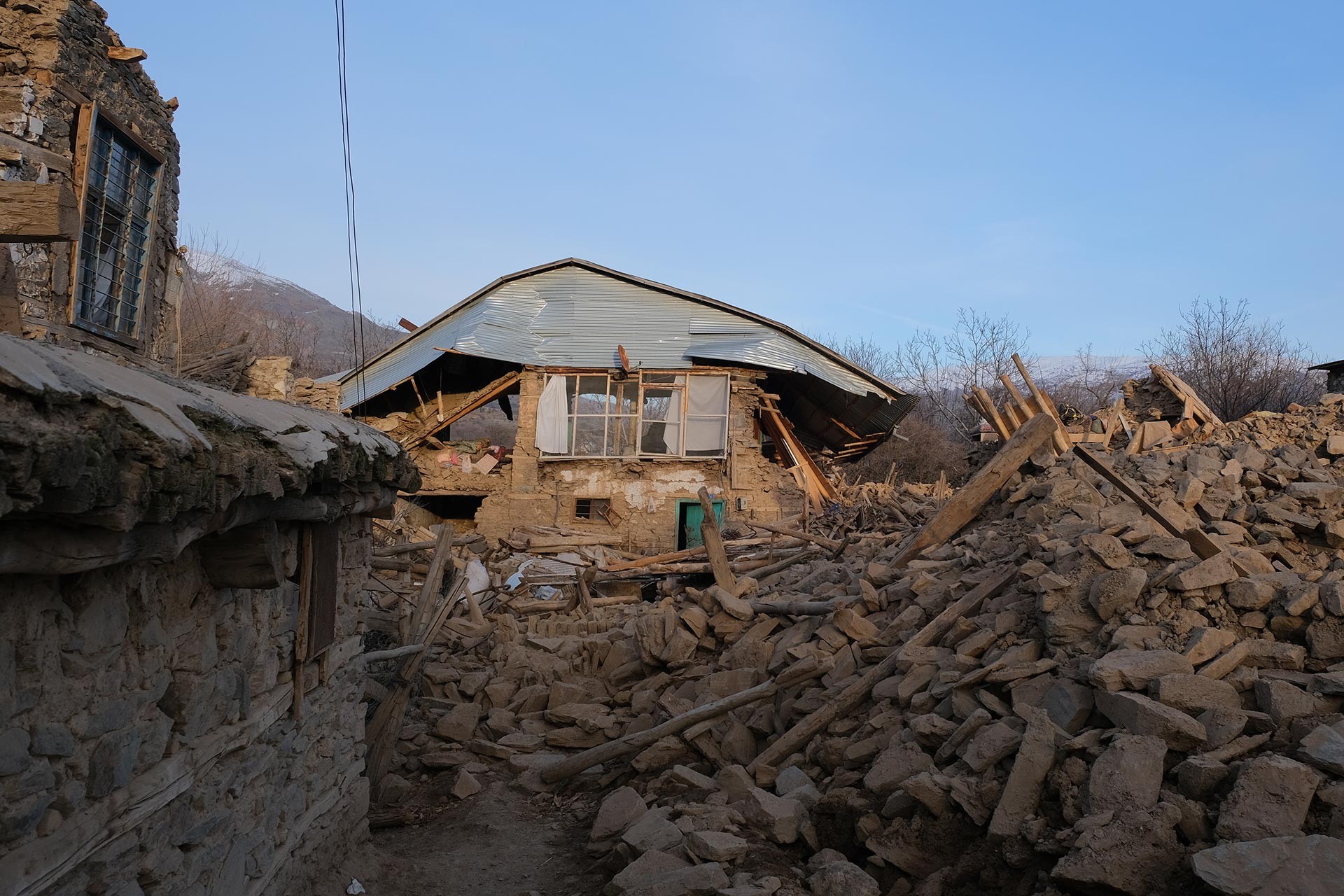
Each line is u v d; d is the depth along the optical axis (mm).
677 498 22672
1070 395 46562
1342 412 11914
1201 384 35375
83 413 2416
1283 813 4074
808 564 12570
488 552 15133
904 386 53438
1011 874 4727
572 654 11047
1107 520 7602
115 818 3150
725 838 5723
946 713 6234
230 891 4199
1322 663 5340
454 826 7703
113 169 9695
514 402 47625
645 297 23469
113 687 3158
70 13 8758
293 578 5113
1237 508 7746
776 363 22359
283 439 3852
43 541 2449
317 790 5668
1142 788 4527
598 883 6301
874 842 5406
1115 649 5766
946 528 9742
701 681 8883
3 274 4211
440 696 10469
